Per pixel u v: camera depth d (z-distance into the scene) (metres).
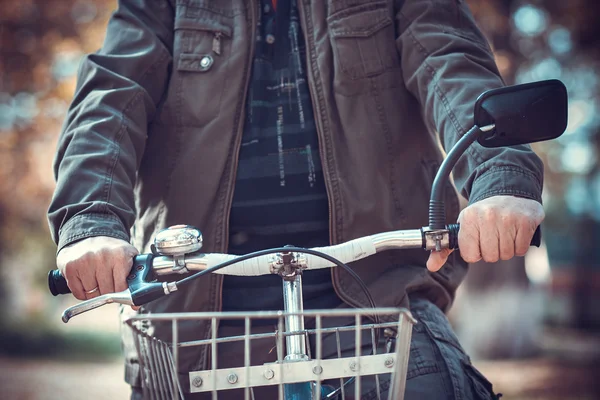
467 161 1.69
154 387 1.35
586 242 22.30
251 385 1.36
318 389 1.33
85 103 1.94
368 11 2.07
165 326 1.96
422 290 1.97
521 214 1.46
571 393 9.27
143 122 1.99
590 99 14.34
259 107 2.05
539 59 12.94
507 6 11.88
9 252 19.52
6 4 11.28
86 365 14.55
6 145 12.45
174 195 2.03
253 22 2.11
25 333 16.75
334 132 2.00
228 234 1.98
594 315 20.48
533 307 12.35
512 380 10.19
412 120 2.06
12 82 11.73
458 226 1.48
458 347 1.84
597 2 12.59
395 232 1.48
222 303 1.96
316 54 2.06
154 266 1.50
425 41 1.99
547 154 15.01
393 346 1.68
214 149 2.02
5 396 9.82
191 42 2.11
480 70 1.90
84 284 1.52
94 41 11.55
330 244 1.95
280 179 1.99
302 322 1.45
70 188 1.73
